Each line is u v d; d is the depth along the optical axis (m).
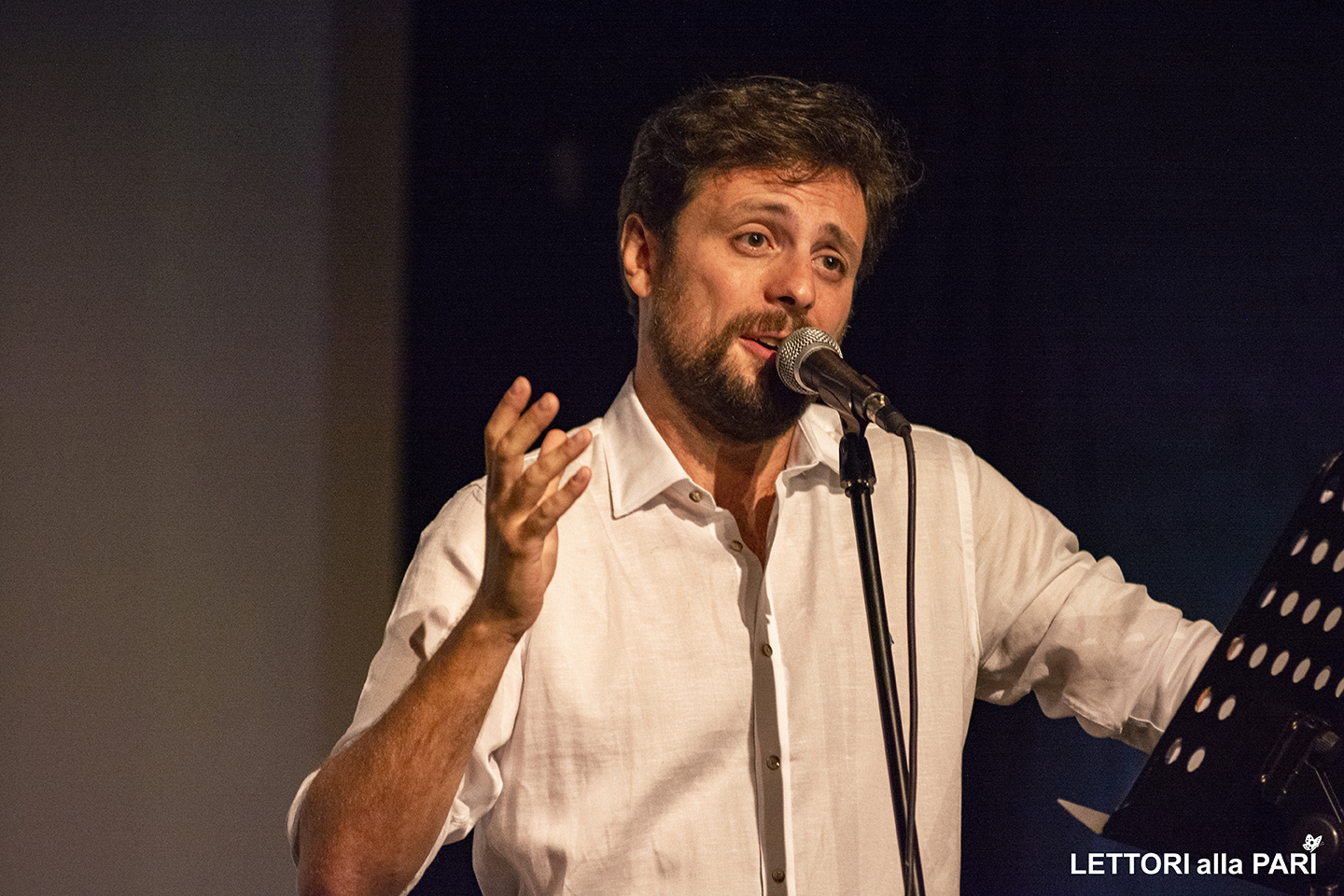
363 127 11.55
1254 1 10.66
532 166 11.54
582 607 5.78
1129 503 11.02
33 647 10.14
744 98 5.89
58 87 10.31
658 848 5.57
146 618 10.55
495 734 5.52
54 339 10.26
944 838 6.07
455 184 11.59
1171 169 10.93
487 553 4.59
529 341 11.55
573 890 5.58
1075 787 11.17
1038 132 11.27
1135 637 6.34
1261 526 10.53
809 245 5.75
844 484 5.01
